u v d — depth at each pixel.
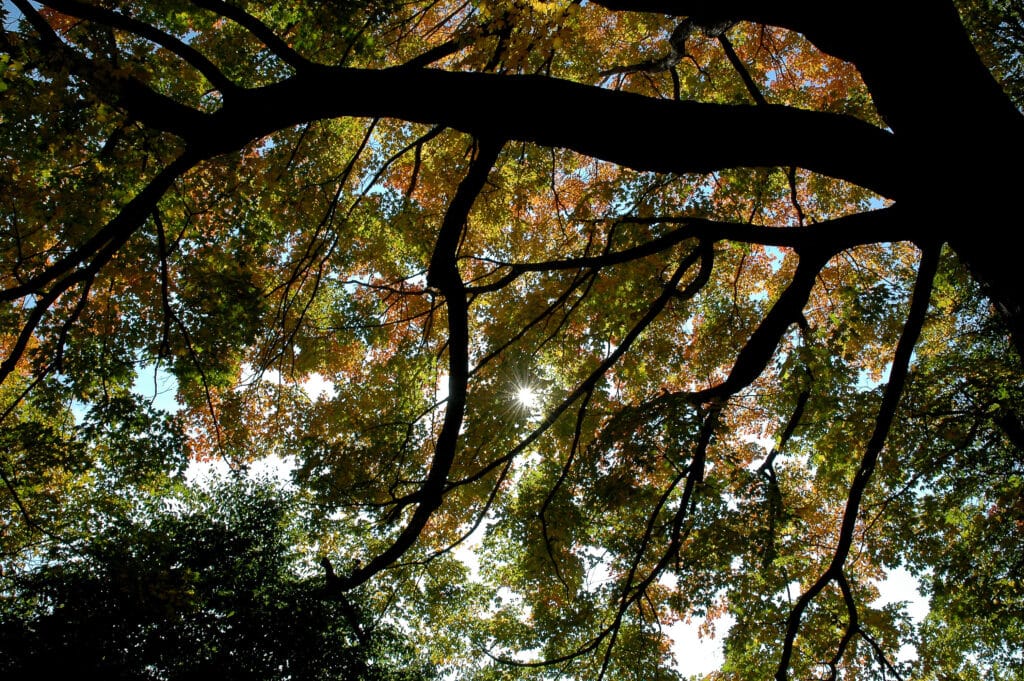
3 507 8.37
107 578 7.67
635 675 8.33
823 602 8.18
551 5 3.76
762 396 7.43
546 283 7.61
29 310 7.05
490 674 9.68
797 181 8.91
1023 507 7.86
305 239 8.46
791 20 3.55
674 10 3.94
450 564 9.76
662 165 3.37
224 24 7.36
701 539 6.62
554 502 7.22
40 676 7.04
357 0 5.39
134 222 3.82
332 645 9.25
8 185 5.21
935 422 7.20
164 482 7.80
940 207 3.04
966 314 9.90
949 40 3.15
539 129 3.42
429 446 7.78
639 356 8.28
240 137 3.83
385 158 9.18
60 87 3.83
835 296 8.80
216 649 8.66
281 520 10.12
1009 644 10.25
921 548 8.13
